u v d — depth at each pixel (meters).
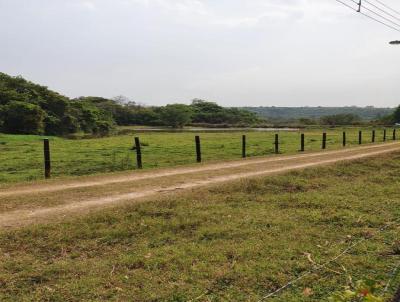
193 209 9.70
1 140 44.62
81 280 5.95
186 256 6.98
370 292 3.20
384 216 10.05
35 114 63.97
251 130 84.19
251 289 5.93
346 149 26.55
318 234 8.44
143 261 6.70
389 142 36.00
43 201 9.79
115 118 113.44
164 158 23.62
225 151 28.11
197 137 19.23
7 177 16.52
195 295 5.67
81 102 84.00
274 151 27.56
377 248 7.60
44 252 6.96
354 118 110.94
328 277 6.30
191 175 14.30
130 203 9.59
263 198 11.38
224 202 10.71
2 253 6.76
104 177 13.71
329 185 13.87
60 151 29.02
